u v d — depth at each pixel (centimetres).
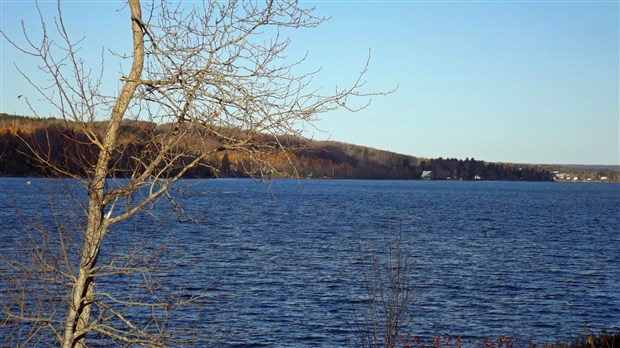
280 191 17725
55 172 642
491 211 9869
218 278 2820
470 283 3108
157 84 637
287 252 4091
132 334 703
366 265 3412
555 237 5809
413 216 8194
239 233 5288
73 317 659
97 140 634
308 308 2414
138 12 639
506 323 2320
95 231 652
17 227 4216
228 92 634
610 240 5600
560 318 2434
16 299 711
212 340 1678
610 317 2477
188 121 639
